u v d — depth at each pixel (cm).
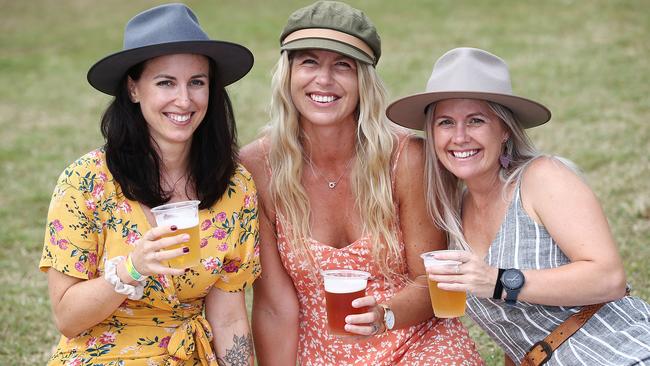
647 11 2397
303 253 553
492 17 2522
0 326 766
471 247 529
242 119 1609
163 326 493
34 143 1577
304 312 571
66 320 466
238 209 512
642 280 766
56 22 2975
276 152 549
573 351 466
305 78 526
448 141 500
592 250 466
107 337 484
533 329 489
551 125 1444
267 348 572
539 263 486
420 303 542
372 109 536
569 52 2031
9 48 2611
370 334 501
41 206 1186
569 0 2628
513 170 504
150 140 490
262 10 2839
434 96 489
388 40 2339
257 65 2141
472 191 516
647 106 1510
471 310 524
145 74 474
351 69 531
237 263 518
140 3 3178
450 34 2348
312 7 529
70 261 471
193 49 472
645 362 434
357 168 546
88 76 475
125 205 484
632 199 1002
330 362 561
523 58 2009
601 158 1206
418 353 544
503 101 485
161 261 431
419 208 547
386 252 553
